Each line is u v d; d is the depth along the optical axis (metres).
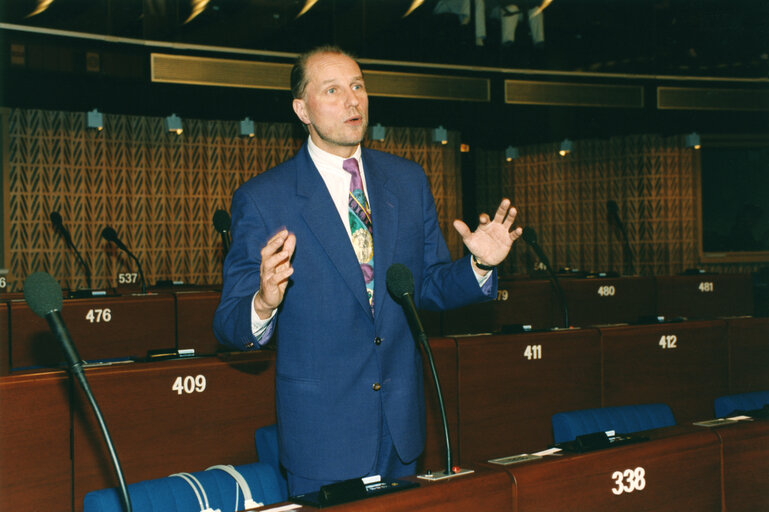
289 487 1.69
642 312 6.91
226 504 1.83
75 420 2.62
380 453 1.69
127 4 7.66
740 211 10.67
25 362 4.55
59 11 7.38
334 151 1.74
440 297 1.77
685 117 9.88
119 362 2.91
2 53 7.14
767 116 10.02
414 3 8.83
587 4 9.38
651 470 1.70
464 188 11.59
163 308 4.96
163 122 9.36
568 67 9.41
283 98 8.43
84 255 8.90
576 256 10.97
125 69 7.63
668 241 10.35
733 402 2.77
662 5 9.59
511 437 3.51
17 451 2.49
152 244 9.27
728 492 1.84
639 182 10.47
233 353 3.10
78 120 8.86
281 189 1.71
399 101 8.82
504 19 9.07
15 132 8.54
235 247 1.69
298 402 1.65
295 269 1.66
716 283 7.20
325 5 8.55
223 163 9.67
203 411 2.89
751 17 9.66
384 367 1.68
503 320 6.30
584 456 1.59
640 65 9.64
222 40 8.11
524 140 11.23
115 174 9.08
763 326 4.14
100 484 2.66
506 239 1.61
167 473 2.80
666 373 3.91
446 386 3.37
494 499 1.43
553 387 3.63
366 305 1.66
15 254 8.55
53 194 8.73
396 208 1.78
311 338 1.66
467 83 9.06
